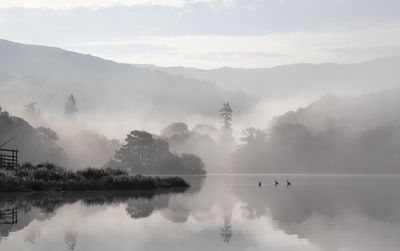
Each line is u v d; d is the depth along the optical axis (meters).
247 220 33.16
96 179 66.75
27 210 38.44
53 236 26.47
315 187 76.00
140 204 44.31
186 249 23.22
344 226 30.17
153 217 34.66
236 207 41.84
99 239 25.64
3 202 44.75
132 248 23.38
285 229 29.09
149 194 57.75
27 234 27.06
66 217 34.25
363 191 63.94
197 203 45.66
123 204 44.16
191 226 30.31
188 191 64.94
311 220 33.03
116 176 67.94
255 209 40.16
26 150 128.12
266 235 27.00
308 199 50.28
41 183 60.06
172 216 35.28
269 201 47.94
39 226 29.95
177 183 77.19
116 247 23.59
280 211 38.56
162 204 44.44
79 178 64.94
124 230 28.59
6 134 124.81
